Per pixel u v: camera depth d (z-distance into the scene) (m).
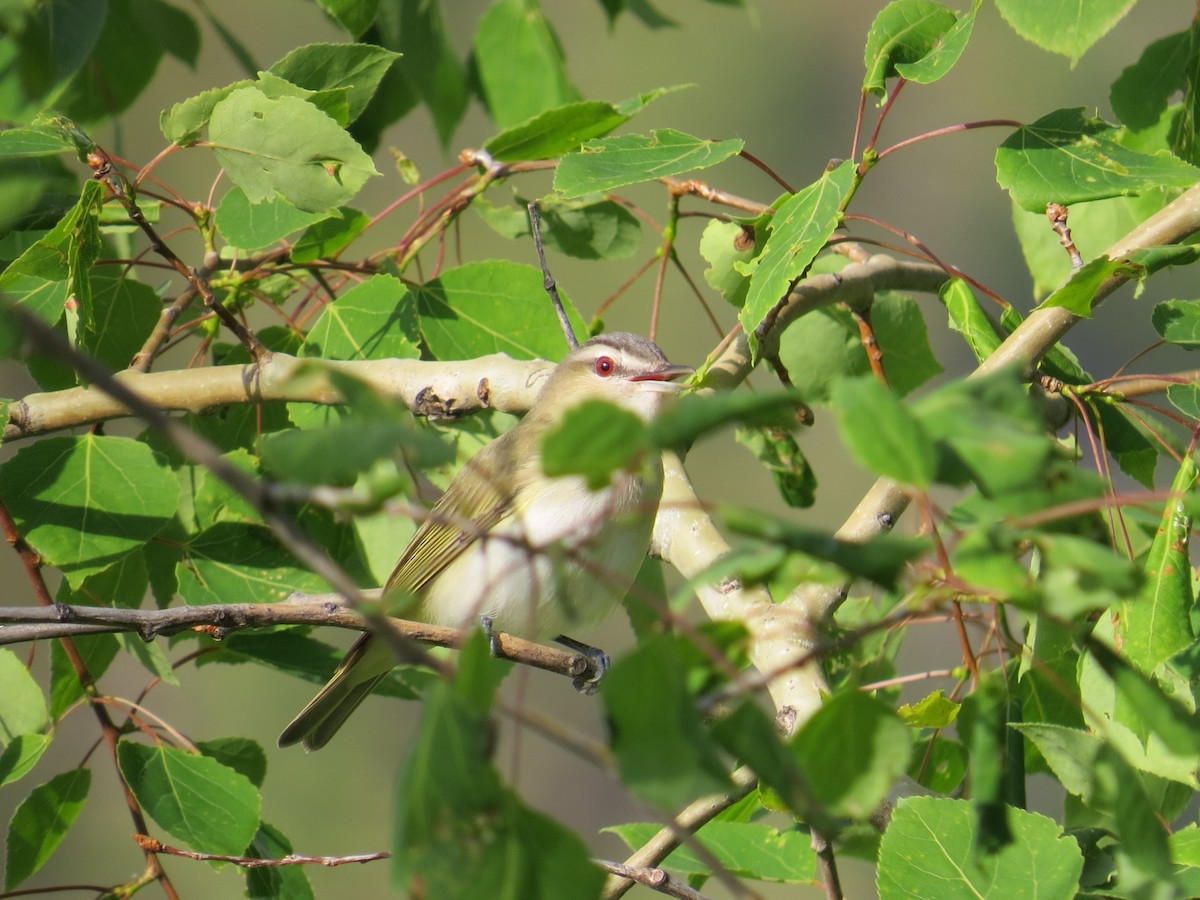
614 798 23.58
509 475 9.50
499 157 10.41
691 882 8.60
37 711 8.20
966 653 5.76
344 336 9.62
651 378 9.91
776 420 3.69
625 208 10.92
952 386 3.88
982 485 3.68
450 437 10.21
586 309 23.25
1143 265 7.57
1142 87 9.29
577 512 9.16
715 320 10.48
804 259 7.41
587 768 23.64
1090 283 7.64
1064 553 3.59
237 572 8.88
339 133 8.09
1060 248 10.56
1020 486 3.69
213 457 3.52
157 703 20.98
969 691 8.65
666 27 12.97
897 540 3.58
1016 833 6.41
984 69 24.88
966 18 7.62
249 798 8.00
